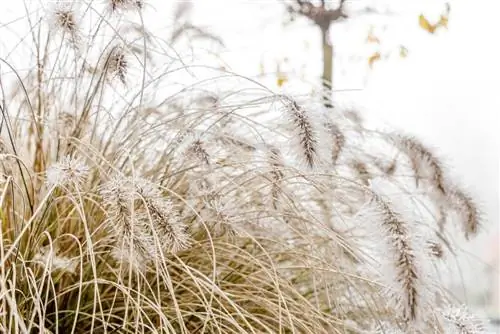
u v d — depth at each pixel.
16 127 1.39
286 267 1.29
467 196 1.41
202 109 1.36
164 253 1.29
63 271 1.22
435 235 1.45
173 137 1.39
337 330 1.24
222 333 1.28
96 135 1.41
